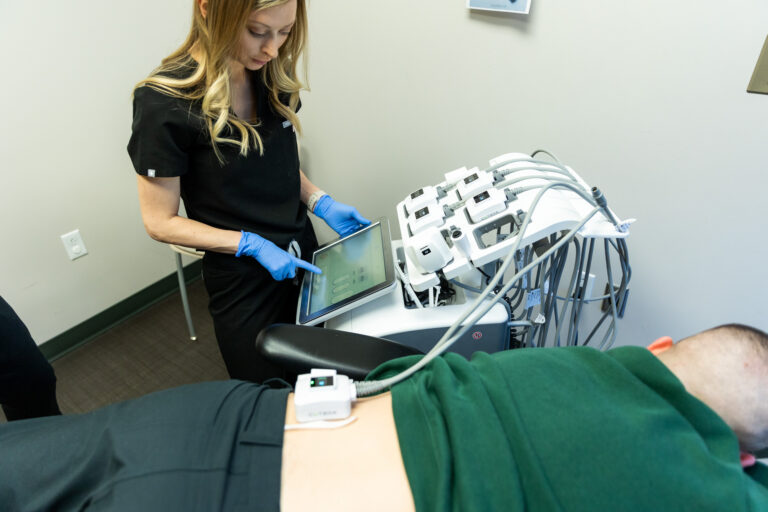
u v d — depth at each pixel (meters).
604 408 0.47
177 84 0.90
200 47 0.90
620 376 0.51
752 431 0.52
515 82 1.26
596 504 0.42
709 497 0.42
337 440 0.52
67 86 1.56
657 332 1.35
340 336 0.87
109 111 1.68
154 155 0.91
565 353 0.56
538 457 0.44
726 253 1.12
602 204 0.79
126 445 0.47
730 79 0.96
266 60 0.94
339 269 1.13
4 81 1.43
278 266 1.07
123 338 1.88
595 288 1.40
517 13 1.15
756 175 1.00
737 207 1.06
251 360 1.25
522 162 1.05
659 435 0.45
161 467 0.45
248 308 1.19
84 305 1.85
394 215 1.80
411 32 1.37
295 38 1.02
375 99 1.58
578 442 0.44
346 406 0.54
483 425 0.47
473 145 1.45
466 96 1.38
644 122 1.11
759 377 0.51
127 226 1.88
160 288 2.09
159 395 0.54
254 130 1.01
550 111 1.24
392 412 0.55
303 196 1.38
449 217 0.95
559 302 1.48
